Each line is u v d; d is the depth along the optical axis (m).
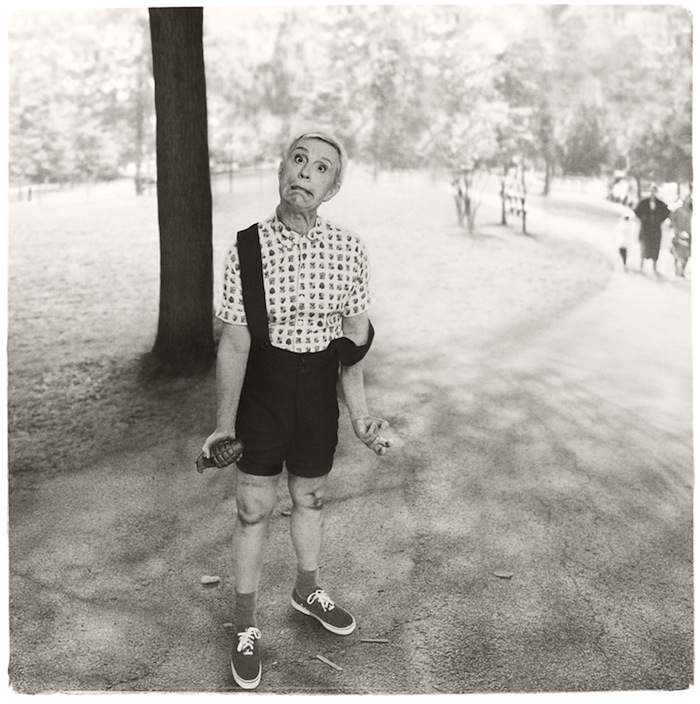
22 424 4.51
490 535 3.87
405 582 3.56
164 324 4.79
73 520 3.99
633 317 4.93
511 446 4.43
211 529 3.94
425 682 3.06
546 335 4.94
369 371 4.87
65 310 4.80
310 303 2.85
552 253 5.04
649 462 4.35
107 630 3.34
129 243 4.86
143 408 4.62
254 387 2.91
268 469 2.94
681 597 3.51
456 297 5.06
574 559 3.73
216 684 3.07
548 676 3.10
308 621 3.33
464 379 4.83
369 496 4.11
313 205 2.79
